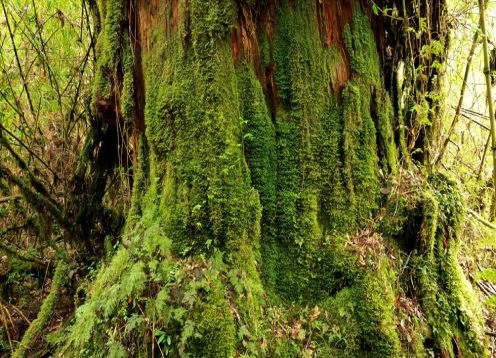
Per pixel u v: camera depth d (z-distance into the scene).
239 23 2.78
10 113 4.63
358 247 2.78
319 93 2.89
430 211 2.85
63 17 4.66
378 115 3.03
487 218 3.97
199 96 2.69
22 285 4.11
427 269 2.87
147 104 2.91
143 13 2.92
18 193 4.22
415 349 2.57
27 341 3.18
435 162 3.35
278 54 2.89
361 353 2.55
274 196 2.88
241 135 2.76
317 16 2.88
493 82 3.50
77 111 4.86
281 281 2.81
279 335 2.56
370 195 2.93
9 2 4.49
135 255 2.72
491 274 2.66
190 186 2.72
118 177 4.25
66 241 4.18
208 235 2.67
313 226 2.84
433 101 3.30
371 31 3.07
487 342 2.79
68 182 4.10
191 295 2.38
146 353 2.37
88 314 2.61
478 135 4.57
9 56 5.09
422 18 3.01
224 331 2.35
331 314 2.67
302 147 2.89
